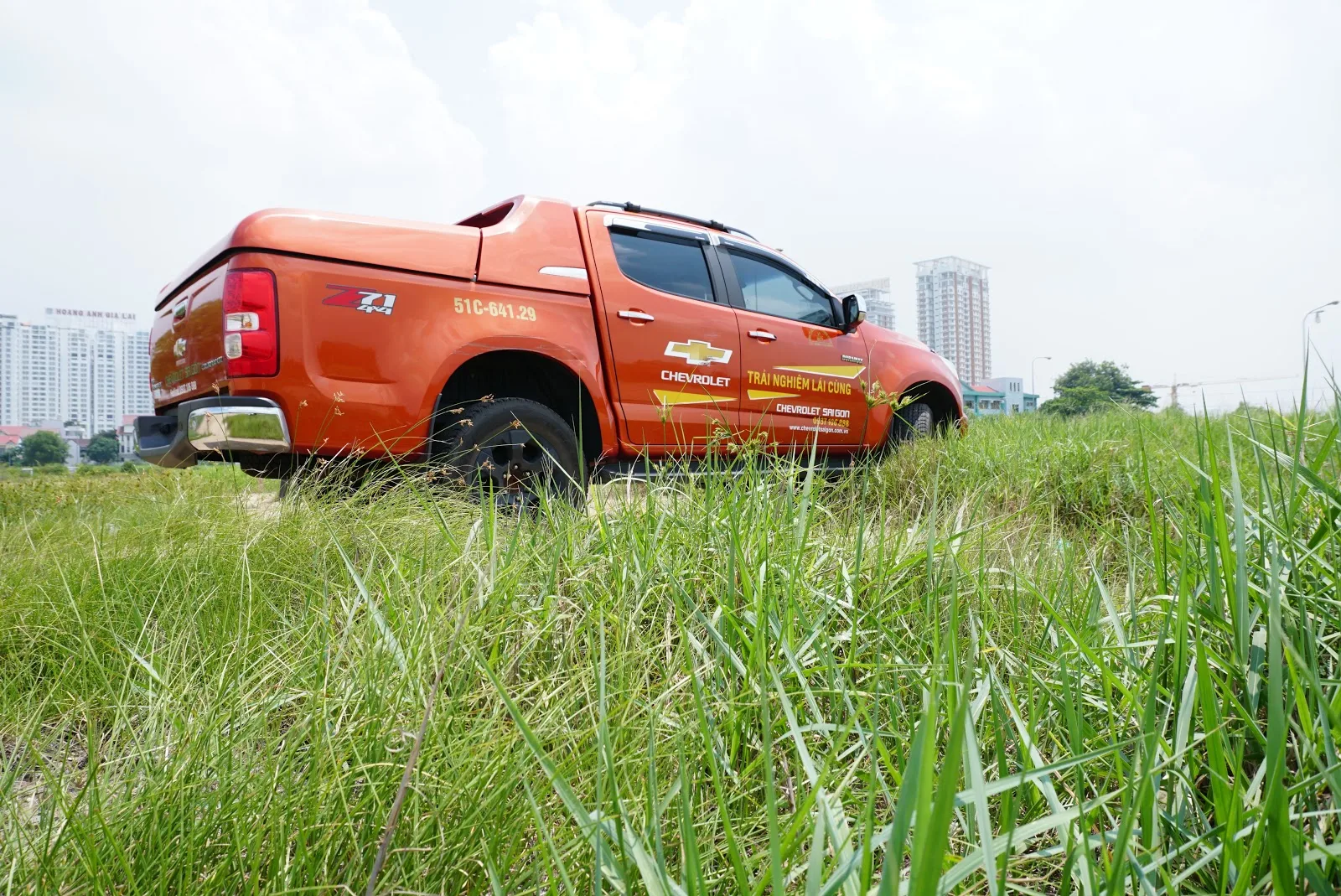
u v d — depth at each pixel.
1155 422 5.09
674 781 1.06
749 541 1.82
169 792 1.01
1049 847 0.97
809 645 1.37
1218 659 1.09
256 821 0.96
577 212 3.95
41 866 0.91
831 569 1.86
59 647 1.71
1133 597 1.35
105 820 0.98
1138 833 0.91
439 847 0.91
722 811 0.79
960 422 5.91
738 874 0.74
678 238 4.35
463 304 3.36
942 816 0.51
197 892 0.90
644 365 3.99
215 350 3.05
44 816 1.04
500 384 3.79
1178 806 0.91
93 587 2.02
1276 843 0.68
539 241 3.71
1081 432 5.12
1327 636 1.21
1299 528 1.40
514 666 1.40
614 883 0.75
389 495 2.72
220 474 3.96
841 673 1.30
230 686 1.35
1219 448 2.75
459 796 0.99
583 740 1.14
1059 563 2.02
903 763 1.07
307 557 2.19
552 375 3.81
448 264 3.34
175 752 1.13
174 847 0.96
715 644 1.45
